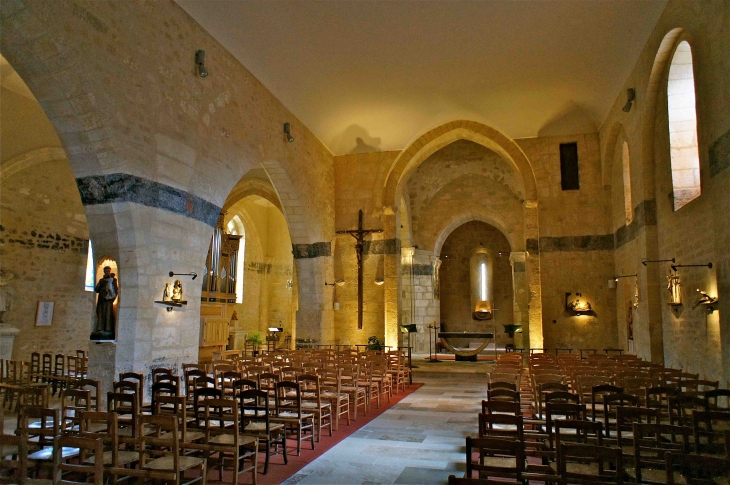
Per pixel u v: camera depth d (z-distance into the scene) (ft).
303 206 57.11
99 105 28.68
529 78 52.03
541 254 58.44
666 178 38.37
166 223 33.76
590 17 41.01
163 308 33.42
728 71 25.86
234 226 83.61
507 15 41.96
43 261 48.11
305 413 26.94
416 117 60.70
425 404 37.50
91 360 31.01
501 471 14.84
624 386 26.68
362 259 64.75
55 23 26.22
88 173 30.55
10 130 43.91
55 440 15.03
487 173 81.35
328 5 40.78
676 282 36.04
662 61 37.52
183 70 36.29
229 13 39.22
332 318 63.72
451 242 98.73
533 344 57.47
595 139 59.00
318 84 52.90
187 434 20.85
